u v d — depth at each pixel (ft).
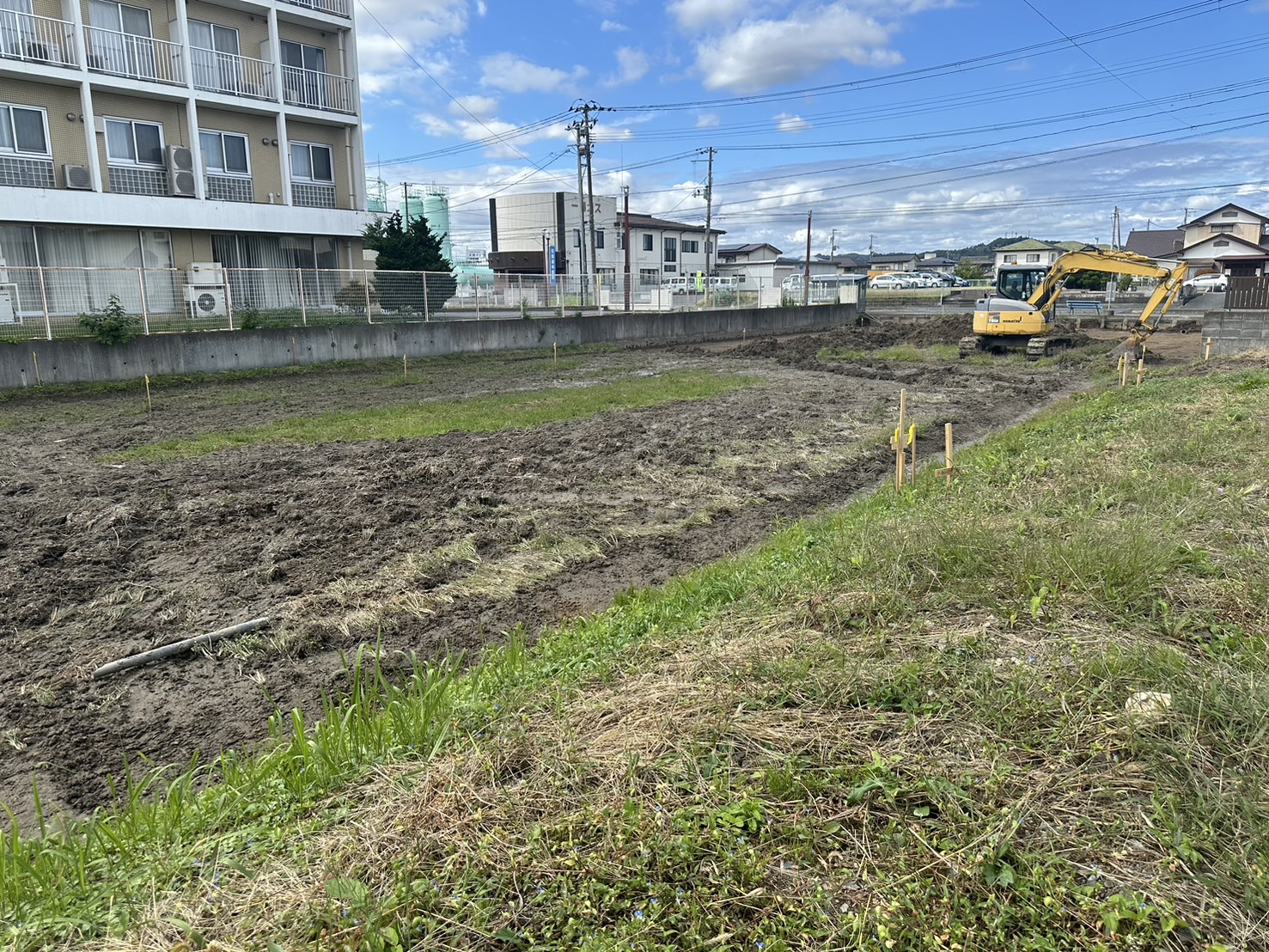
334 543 24.70
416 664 15.64
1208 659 12.54
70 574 21.98
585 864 8.90
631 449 37.58
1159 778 9.70
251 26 80.74
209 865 9.65
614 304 138.00
